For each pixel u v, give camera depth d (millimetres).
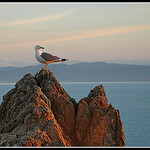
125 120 131125
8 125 18453
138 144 78438
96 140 18219
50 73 21031
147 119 132375
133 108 184875
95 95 21297
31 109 17875
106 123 18406
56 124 17500
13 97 20078
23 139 15867
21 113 18234
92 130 18484
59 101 19625
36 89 19047
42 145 16047
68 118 19359
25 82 20531
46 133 16828
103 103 20328
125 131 102000
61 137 17109
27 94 19578
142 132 98500
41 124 17297
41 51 20750
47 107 18266
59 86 20516
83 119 19094
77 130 19016
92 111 19391
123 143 18172
